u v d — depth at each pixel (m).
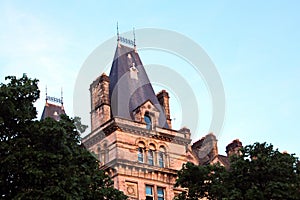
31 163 28.44
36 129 30.19
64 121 32.03
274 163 37.19
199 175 38.66
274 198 35.50
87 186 30.73
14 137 30.47
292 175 37.12
